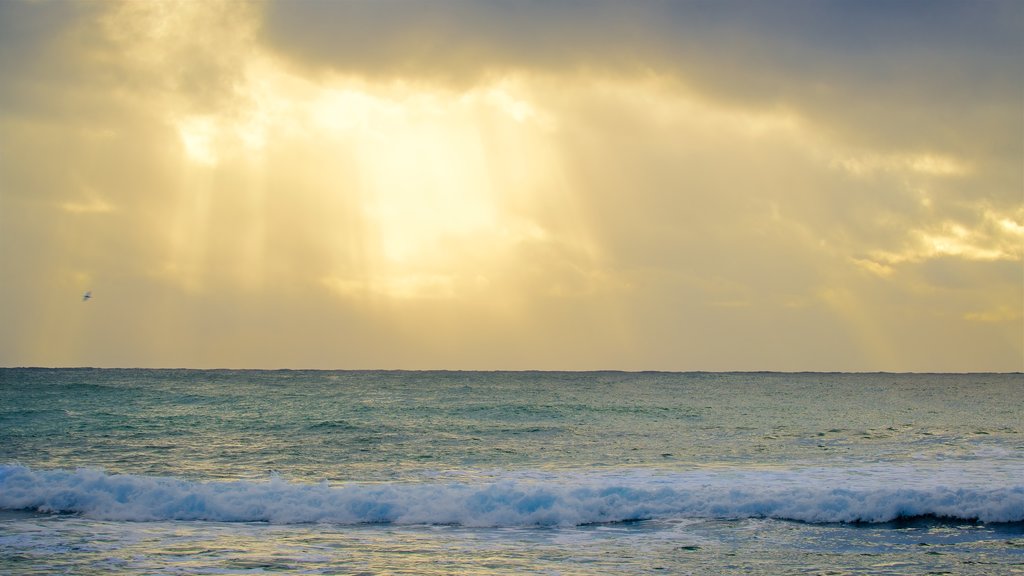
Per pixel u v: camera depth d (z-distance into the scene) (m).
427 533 21.48
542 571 17.69
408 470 31.41
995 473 29.89
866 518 22.97
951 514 23.09
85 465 32.03
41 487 24.45
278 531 21.53
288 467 32.12
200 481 27.23
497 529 22.02
